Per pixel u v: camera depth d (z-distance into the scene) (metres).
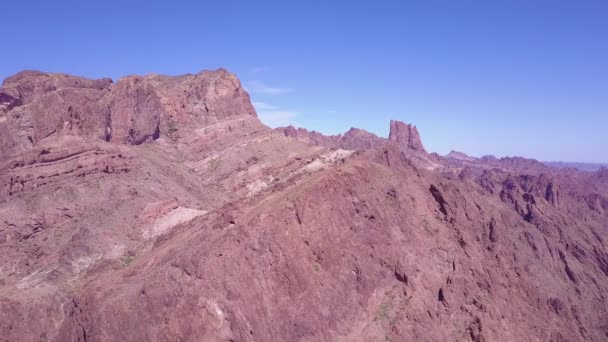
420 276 71.19
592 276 129.50
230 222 67.69
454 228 83.06
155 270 61.00
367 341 60.69
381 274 68.88
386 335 62.06
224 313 55.25
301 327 58.28
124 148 110.75
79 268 77.81
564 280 125.44
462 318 68.12
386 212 77.62
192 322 53.31
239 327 54.81
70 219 88.38
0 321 60.28
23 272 77.62
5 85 131.12
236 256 60.25
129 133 131.00
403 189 84.81
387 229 74.94
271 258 61.47
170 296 54.91
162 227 90.81
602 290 125.56
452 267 75.50
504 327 69.38
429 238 78.62
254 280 59.09
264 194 81.06
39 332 61.88
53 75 138.50
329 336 59.50
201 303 54.84
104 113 126.12
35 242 83.44
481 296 72.56
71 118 110.75
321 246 65.75
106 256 80.75
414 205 83.88
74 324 57.53
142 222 91.19
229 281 57.69
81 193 92.88
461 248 79.56
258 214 65.75
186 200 107.06
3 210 85.62
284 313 58.44
